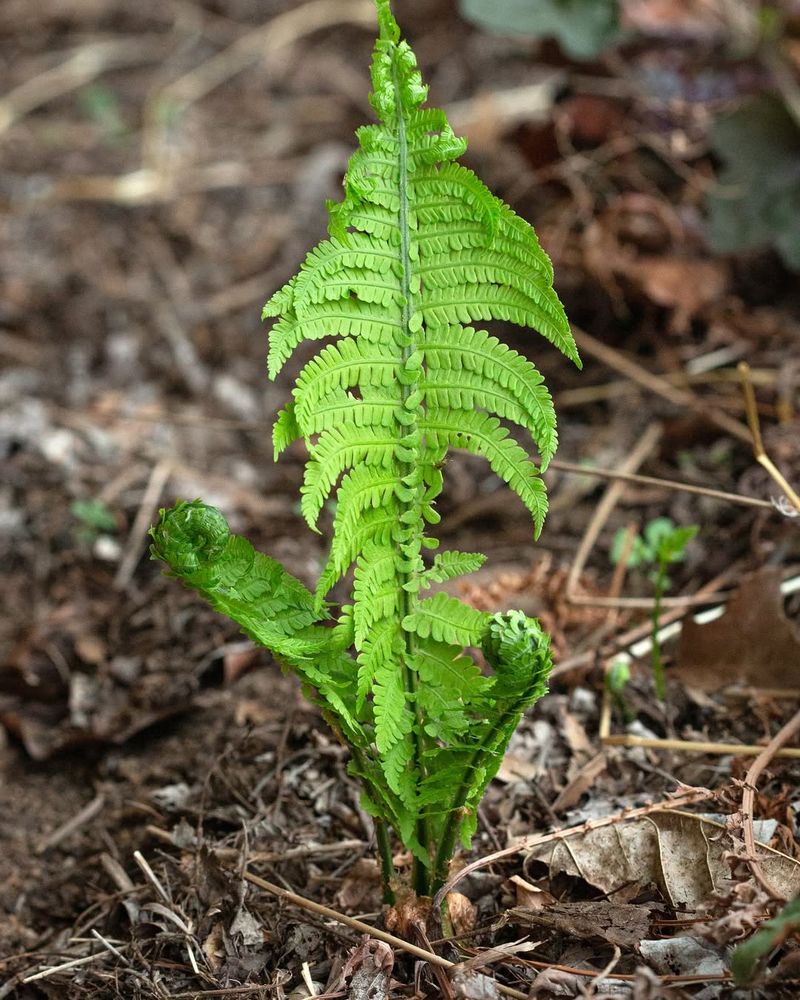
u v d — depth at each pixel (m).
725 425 1.30
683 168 1.46
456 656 0.95
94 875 1.10
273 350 0.90
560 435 1.37
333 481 0.91
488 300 0.93
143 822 1.12
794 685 1.10
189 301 1.67
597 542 1.26
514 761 1.09
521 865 1.02
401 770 0.94
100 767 1.16
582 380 1.42
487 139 1.67
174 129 2.02
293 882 1.04
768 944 0.88
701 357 1.39
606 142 1.47
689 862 0.98
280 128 2.02
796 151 1.41
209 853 1.02
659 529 1.21
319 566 1.25
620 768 1.08
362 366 0.93
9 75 2.19
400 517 0.95
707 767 1.07
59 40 2.29
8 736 1.21
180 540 0.90
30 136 2.04
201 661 1.19
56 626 1.24
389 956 0.95
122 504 1.33
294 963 0.98
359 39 2.24
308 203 1.83
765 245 1.48
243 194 1.87
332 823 1.07
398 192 0.93
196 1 2.37
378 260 0.93
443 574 0.95
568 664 1.13
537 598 1.17
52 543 1.31
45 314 1.65
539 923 0.96
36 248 1.78
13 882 1.11
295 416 0.90
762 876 0.93
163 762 1.15
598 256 1.41
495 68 2.02
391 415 0.94
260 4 2.36
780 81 1.47
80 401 1.49
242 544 0.94
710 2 1.64
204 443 1.43
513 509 1.30
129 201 1.87
